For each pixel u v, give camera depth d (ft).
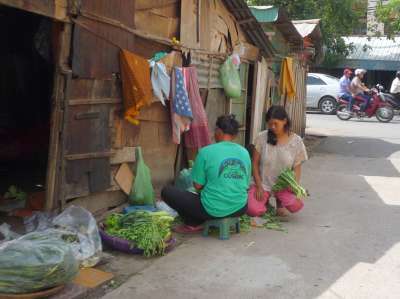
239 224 17.15
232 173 15.99
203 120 21.42
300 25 40.96
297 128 41.86
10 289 10.84
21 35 23.91
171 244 15.16
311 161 32.32
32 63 24.62
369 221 18.74
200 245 15.69
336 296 12.30
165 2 19.97
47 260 11.14
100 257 13.82
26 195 18.85
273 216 19.03
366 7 72.64
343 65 77.71
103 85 16.58
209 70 24.08
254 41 29.09
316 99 66.85
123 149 18.22
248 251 15.24
